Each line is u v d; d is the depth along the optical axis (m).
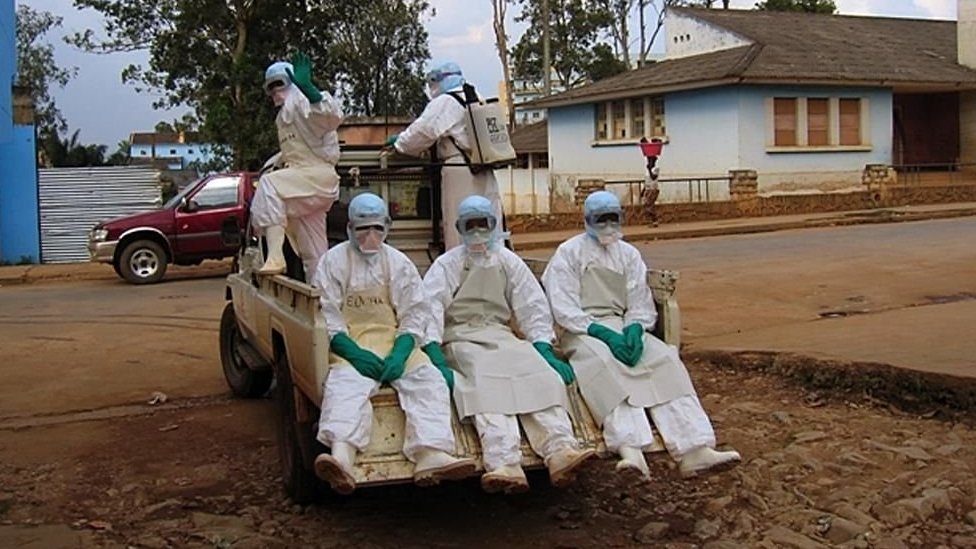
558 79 55.84
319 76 32.16
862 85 29.62
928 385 7.75
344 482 5.07
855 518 5.73
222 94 30.48
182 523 6.08
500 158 8.18
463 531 5.86
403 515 6.15
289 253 8.18
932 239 19.92
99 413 8.92
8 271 22.86
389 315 5.93
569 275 6.18
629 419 5.50
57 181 25.62
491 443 5.27
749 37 31.48
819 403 8.18
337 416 5.23
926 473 6.37
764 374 9.02
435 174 8.58
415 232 8.69
